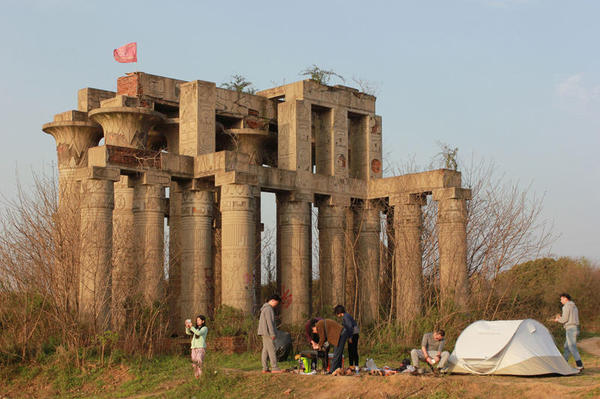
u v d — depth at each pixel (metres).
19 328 25.88
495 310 30.89
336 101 36.75
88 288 26.53
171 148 36.34
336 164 36.34
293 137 34.72
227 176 30.12
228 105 36.41
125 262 29.17
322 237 36.03
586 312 46.66
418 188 34.19
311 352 22.16
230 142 37.97
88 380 23.77
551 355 20.06
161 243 31.38
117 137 32.19
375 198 36.66
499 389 17.98
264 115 38.12
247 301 29.92
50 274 26.53
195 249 31.69
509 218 32.03
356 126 38.91
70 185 31.81
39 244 26.89
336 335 21.31
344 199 36.16
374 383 19.31
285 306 34.12
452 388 18.36
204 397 20.50
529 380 19.09
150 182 29.64
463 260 31.97
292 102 34.97
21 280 26.61
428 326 29.34
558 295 46.56
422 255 33.78
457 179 33.53
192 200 31.84
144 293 29.80
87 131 35.97
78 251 26.78
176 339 28.12
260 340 28.33
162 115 33.59
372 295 36.25
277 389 20.17
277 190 33.94
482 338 20.47
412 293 32.16
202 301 31.56
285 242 34.41
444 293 30.89
